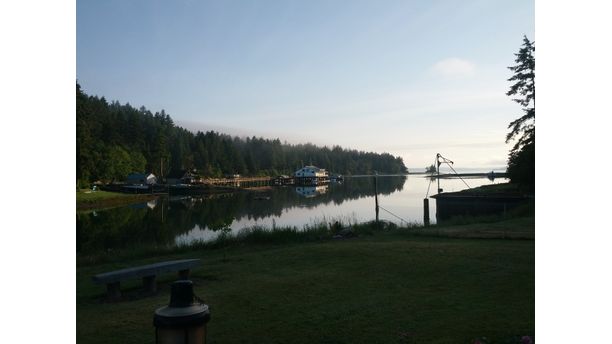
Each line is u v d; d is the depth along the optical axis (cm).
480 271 838
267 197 6912
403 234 1495
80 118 6103
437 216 3338
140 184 8094
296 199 6353
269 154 15888
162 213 4462
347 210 4125
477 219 1947
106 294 807
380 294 718
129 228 3134
